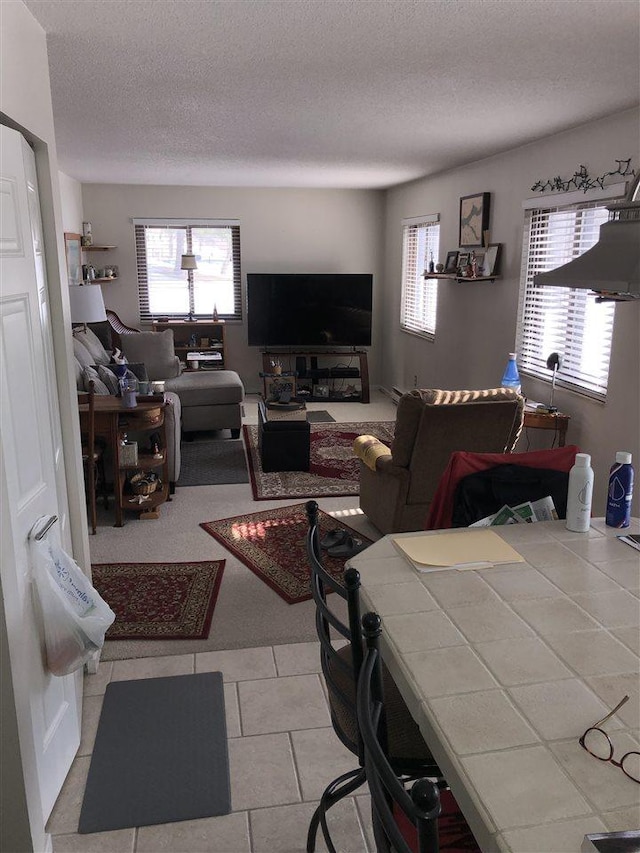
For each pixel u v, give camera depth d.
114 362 6.31
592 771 1.04
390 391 8.42
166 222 7.90
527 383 4.94
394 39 2.48
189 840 1.90
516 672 1.29
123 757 2.21
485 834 0.94
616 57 2.69
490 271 5.33
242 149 5.07
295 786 2.09
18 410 1.74
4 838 1.70
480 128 4.17
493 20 2.29
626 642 1.39
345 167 6.06
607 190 3.80
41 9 2.12
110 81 3.07
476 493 2.15
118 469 4.09
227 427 6.26
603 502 3.98
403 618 1.48
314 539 1.58
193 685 2.59
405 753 1.46
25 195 1.84
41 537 1.84
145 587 3.36
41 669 1.89
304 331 8.01
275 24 2.32
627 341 3.67
